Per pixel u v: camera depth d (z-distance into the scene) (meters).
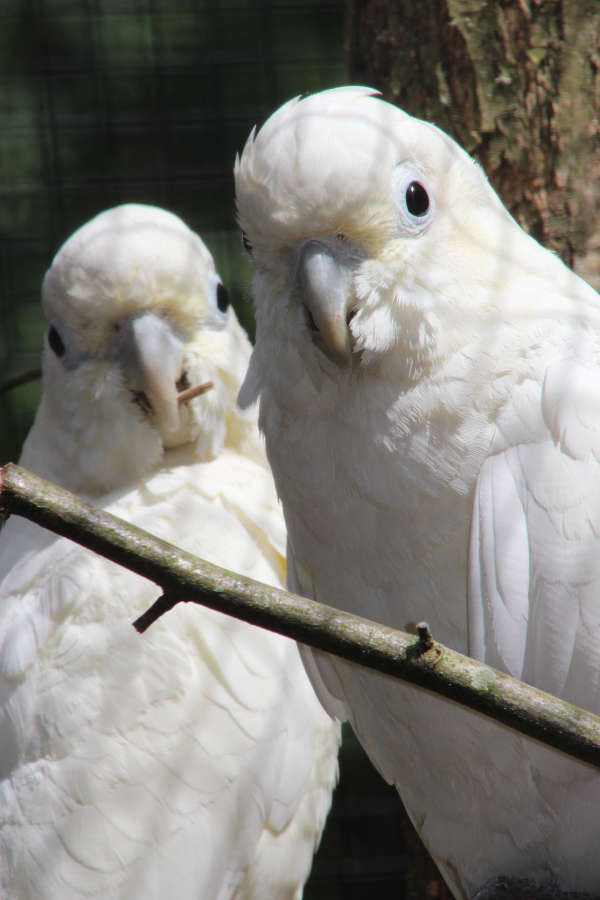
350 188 3.12
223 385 4.59
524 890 3.58
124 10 7.86
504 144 4.42
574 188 4.38
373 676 3.56
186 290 4.43
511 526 3.20
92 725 4.00
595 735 2.30
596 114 4.38
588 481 3.17
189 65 7.70
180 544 4.29
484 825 3.60
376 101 3.32
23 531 4.71
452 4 4.43
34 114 8.19
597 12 4.37
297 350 3.36
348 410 3.35
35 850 3.91
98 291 4.33
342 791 6.97
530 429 3.23
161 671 4.04
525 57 4.39
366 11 4.74
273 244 3.30
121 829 3.90
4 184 7.78
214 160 7.86
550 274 3.50
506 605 3.17
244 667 4.10
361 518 3.42
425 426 3.26
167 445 4.61
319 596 3.74
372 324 3.18
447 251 3.26
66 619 4.20
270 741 4.07
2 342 7.79
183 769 3.96
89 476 4.59
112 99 8.12
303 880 4.25
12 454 7.71
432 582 3.40
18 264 7.94
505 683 2.34
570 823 3.37
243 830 4.00
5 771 4.08
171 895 3.88
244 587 2.38
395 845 6.94
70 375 4.48
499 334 3.26
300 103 3.32
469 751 3.44
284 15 7.80
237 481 4.56
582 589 3.15
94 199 7.87
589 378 3.26
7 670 4.20
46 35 8.07
